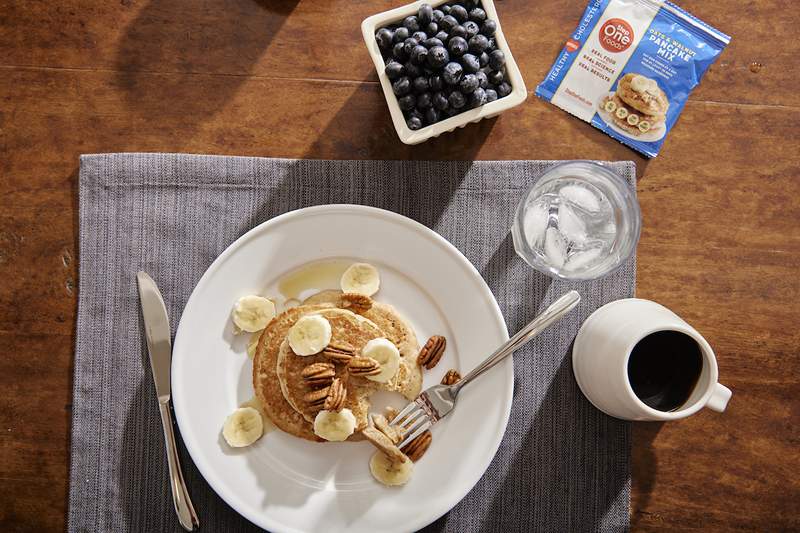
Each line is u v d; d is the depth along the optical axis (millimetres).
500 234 970
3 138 975
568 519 966
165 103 979
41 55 978
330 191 967
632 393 872
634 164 974
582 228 913
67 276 974
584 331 947
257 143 980
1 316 972
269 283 938
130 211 962
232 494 916
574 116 989
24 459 965
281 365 925
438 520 962
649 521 980
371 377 921
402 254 937
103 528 952
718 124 992
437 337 941
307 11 983
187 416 915
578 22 989
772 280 990
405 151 982
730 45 991
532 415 967
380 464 928
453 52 894
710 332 989
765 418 986
